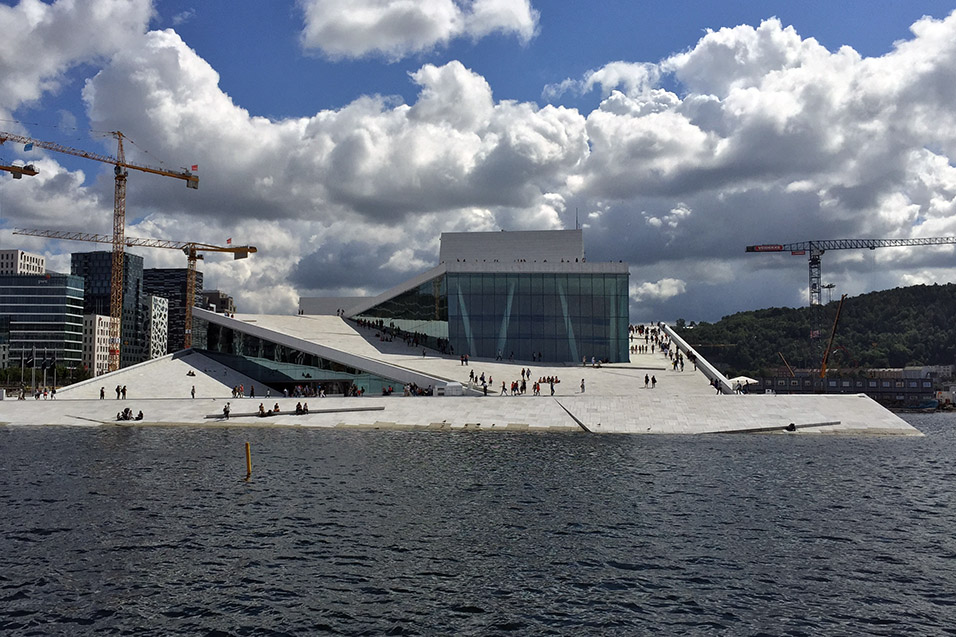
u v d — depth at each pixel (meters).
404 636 16.61
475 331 88.88
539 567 21.33
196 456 41.16
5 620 17.42
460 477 34.97
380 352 83.50
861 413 59.03
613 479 34.69
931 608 18.53
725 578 20.59
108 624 17.23
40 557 21.97
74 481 33.34
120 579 20.16
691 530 25.52
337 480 34.03
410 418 59.50
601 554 22.61
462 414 59.91
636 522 26.50
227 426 58.34
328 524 25.84
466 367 78.69
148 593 19.16
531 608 18.28
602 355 88.19
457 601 18.70
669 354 90.50
